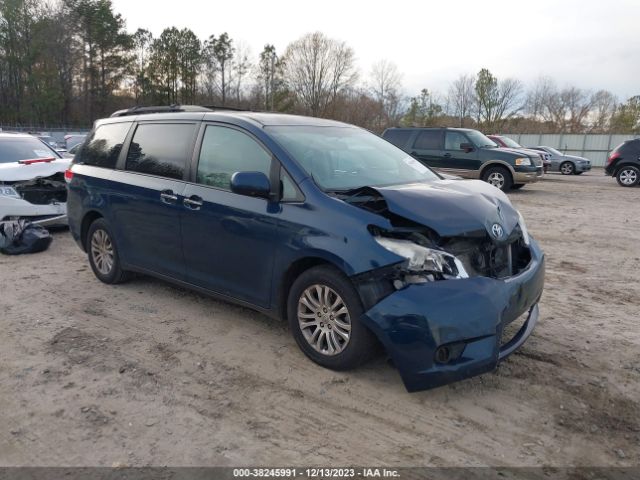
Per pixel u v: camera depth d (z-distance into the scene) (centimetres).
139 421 322
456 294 322
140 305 514
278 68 7000
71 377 373
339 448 298
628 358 408
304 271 383
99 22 6338
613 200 1375
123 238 532
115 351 415
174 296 539
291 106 6912
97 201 552
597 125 6438
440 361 320
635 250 782
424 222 340
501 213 387
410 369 322
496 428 317
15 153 900
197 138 467
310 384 364
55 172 803
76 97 6525
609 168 1825
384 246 334
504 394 354
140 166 516
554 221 1031
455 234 339
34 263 673
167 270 491
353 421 323
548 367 391
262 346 422
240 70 7262
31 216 779
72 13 6291
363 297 338
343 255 345
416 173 477
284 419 325
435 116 6375
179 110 533
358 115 6412
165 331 452
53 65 6147
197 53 7044
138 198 501
